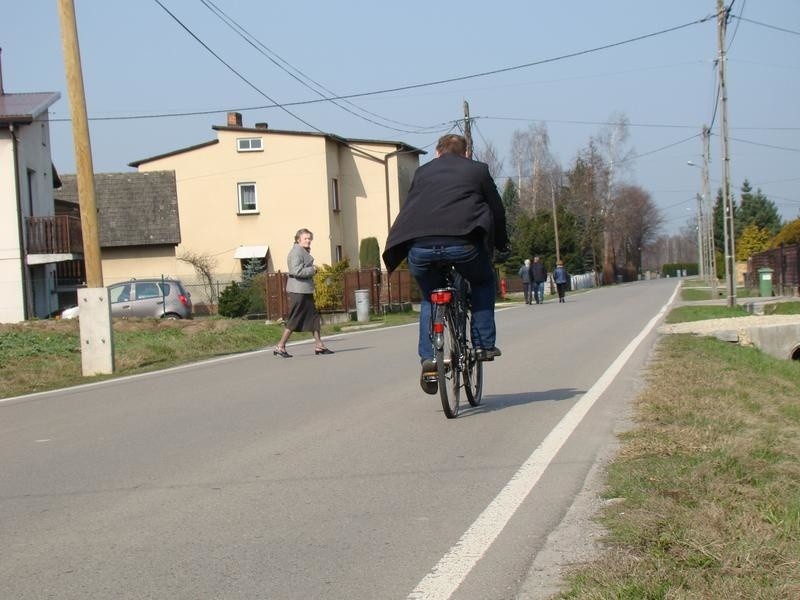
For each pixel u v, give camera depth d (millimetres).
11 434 7484
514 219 81750
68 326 17781
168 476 5672
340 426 7211
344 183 44812
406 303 31641
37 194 29266
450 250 6617
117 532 4504
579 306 29297
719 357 11953
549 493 5043
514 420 7289
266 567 3945
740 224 104812
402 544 4219
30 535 4492
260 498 5066
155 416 8117
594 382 9477
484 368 10969
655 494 4719
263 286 28406
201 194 42781
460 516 4641
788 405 7906
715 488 4758
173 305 23875
